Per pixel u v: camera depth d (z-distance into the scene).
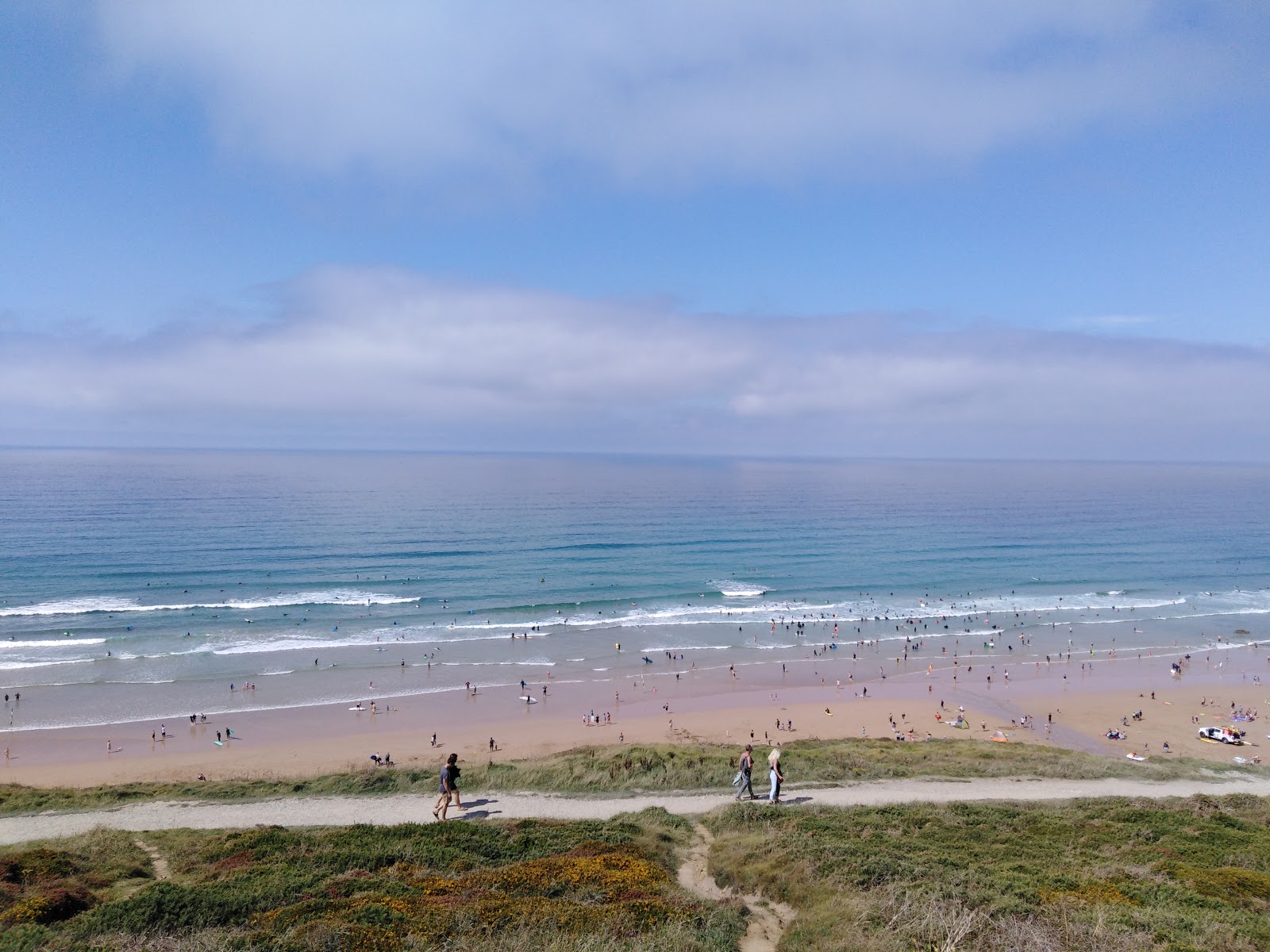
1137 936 10.18
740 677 55.62
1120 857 16.06
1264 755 41.34
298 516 126.19
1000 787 24.34
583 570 93.69
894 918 10.86
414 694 49.66
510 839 17.00
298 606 71.88
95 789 27.16
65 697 47.09
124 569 82.44
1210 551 119.50
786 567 99.75
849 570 98.75
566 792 23.12
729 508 166.12
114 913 11.70
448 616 70.88
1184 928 10.78
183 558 88.94
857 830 17.77
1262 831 18.88
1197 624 75.00
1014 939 10.02
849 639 67.00
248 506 136.75
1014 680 55.84
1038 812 20.28
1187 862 15.80
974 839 17.52
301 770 35.72
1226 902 12.84
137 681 50.44
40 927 11.30
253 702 47.16
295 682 51.41
